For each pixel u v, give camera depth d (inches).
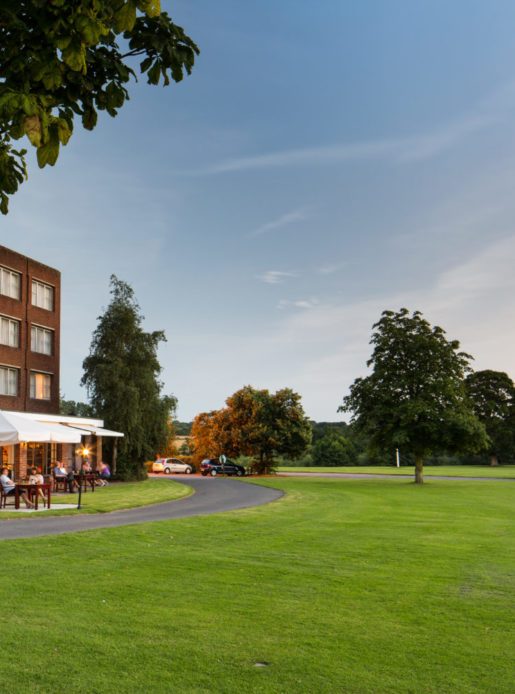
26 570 366.6
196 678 197.0
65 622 258.1
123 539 505.0
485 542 532.7
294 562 415.5
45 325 1494.8
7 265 1362.0
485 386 3614.7
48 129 123.8
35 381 1466.5
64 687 186.7
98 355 1689.2
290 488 1350.9
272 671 205.5
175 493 1136.8
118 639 236.8
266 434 2250.2
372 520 708.7
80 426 1326.3
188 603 296.8
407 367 1756.9
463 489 1416.1
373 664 214.1
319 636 247.1
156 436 1722.4
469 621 273.1
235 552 454.6
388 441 1706.4
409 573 383.2
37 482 951.0
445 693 188.4
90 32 116.9
